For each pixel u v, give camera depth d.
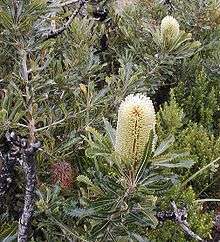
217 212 1.33
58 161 0.98
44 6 0.85
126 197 0.71
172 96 1.43
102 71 1.45
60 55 1.21
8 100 0.86
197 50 1.57
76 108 1.03
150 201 0.70
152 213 0.70
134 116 0.65
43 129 0.94
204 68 1.60
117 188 0.70
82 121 1.02
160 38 1.24
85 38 1.15
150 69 1.28
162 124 1.36
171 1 1.66
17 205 0.98
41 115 0.98
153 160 0.68
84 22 1.15
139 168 0.66
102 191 0.72
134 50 1.38
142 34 1.47
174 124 1.32
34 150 0.67
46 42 0.91
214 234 1.22
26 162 0.69
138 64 1.41
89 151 0.68
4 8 0.84
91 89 1.00
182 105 1.49
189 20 1.64
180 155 0.69
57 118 1.01
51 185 0.95
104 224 0.74
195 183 1.33
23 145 0.67
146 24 1.48
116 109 1.09
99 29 1.45
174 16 1.64
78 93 1.07
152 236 1.12
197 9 1.62
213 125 1.60
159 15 1.61
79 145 1.04
